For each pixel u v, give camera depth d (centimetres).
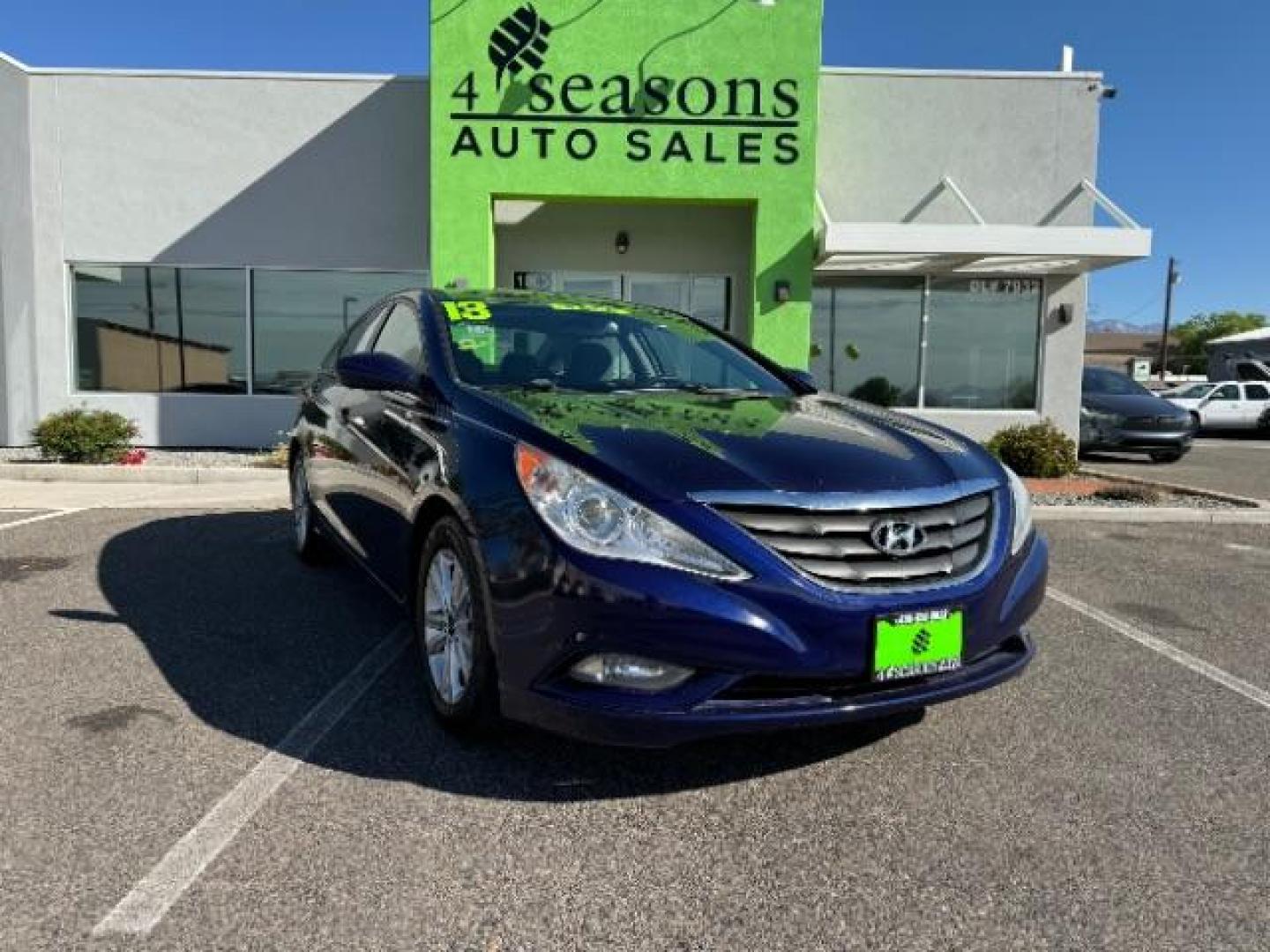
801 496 271
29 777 286
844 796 289
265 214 1166
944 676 285
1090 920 228
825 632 262
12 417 1106
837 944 217
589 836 262
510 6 1020
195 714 337
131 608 468
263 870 240
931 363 1220
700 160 1042
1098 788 297
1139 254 1031
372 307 519
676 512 265
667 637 256
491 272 1057
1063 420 1216
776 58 1035
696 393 386
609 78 1030
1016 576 304
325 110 1159
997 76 1177
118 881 233
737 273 1191
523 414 312
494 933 219
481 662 292
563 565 263
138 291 1176
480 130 1027
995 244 1030
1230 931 224
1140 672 409
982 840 264
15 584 511
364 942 213
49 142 1146
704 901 233
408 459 355
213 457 1065
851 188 1187
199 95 1153
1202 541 722
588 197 1054
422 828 263
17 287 1113
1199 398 2438
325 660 397
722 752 317
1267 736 340
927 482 294
